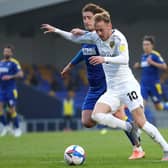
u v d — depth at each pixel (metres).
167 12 102.62
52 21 99.38
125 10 99.56
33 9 90.56
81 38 26.39
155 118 84.56
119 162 26.02
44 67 103.44
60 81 98.38
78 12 94.50
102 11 27.12
